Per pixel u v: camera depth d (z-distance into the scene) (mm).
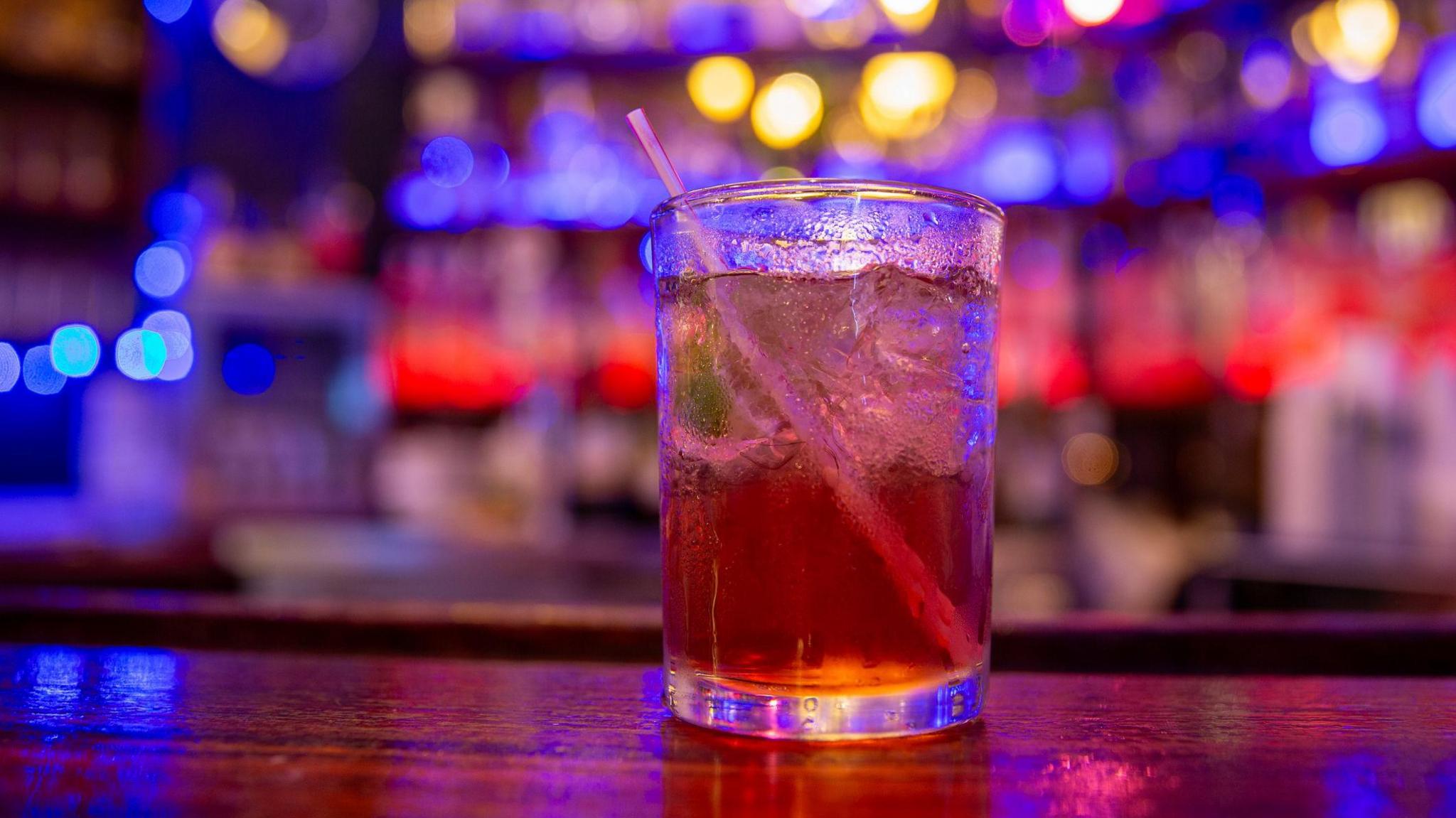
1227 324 3092
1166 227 3234
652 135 613
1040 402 3318
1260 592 2703
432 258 3701
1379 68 2633
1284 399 2807
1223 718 586
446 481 3574
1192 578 2812
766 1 3336
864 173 3391
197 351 3418
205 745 519
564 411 3502
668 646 579
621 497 3412
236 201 3838
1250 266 3053
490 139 3625
